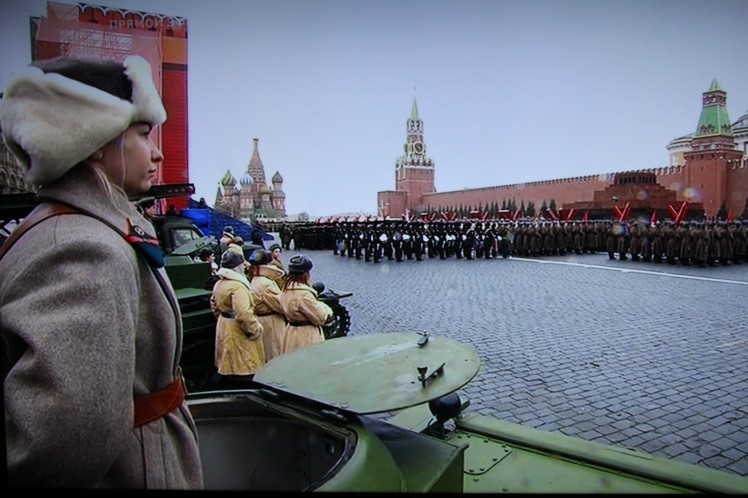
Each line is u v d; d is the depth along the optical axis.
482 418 2.19
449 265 18.94
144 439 1.13
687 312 9.34
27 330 0.89
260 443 1.76
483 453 1.89
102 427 0.91
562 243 23.11
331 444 1.56
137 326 1.12
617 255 22.58
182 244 8.02
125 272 1.02
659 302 10.41
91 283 0.95
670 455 3.92
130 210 1.21
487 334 7.86
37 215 1.06
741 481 1.62
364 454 1.35
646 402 4.98
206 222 13.43
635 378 5.69
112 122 1.05
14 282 0.96
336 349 1.98
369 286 13.34
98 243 0.99
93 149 1.05
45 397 0.87
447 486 1.50
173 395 1.23
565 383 5.56
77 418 0.88
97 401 0.90
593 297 11.12
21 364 0.89
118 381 0.95
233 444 1.77
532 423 4.54
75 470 0.90
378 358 1.85
